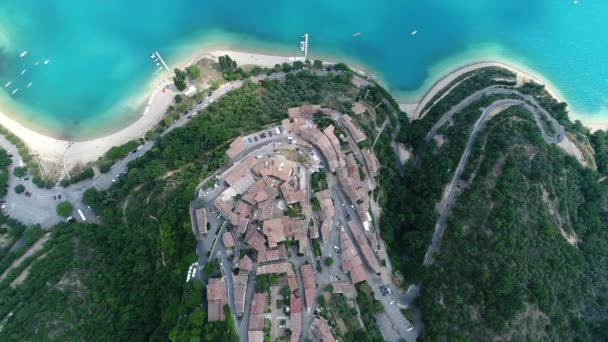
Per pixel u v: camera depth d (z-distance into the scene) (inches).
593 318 4950.8
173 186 5679.1
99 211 6171.3
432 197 5836.6
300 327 4616.1
